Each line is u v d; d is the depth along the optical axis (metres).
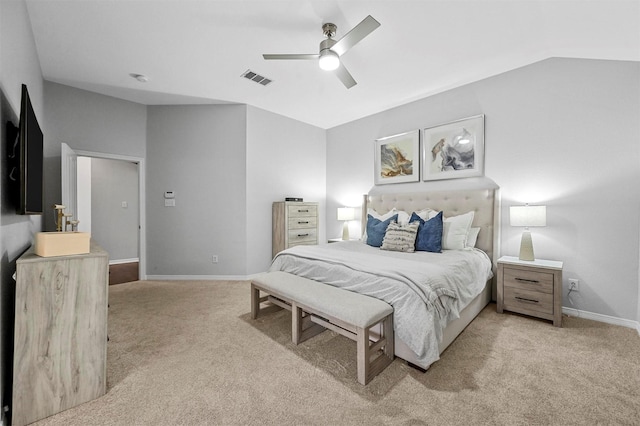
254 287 2.53
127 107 3.90
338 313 1.73
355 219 4.64
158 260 4.09
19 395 1.31
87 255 1.48
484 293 2.86
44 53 2.66
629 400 1.47
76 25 2.23
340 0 1.95
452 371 1.73
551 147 2.76
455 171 3.41
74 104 3.47
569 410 1.40
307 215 4.40
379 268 2.08
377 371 1.70
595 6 1.83
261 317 2.63
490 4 1.97
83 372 1.46
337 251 2.83
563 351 1.97
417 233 3.12
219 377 1.69
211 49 2.59
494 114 3.12
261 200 4.27
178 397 1.51
